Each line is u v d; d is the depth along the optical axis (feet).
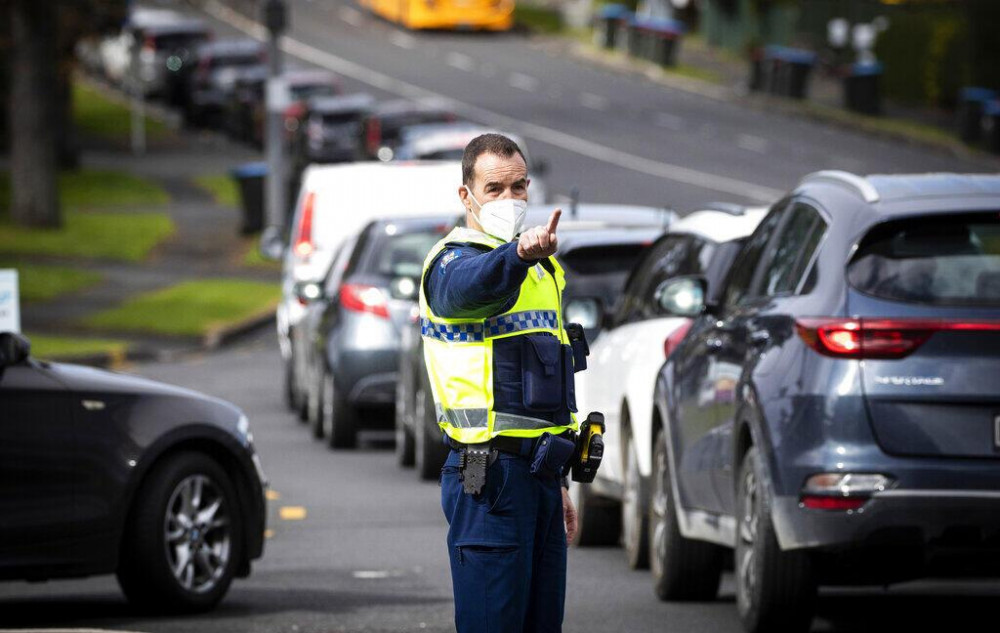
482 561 49.67
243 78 478.59
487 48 594.24
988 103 401.08
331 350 138.51
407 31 628.69
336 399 138.10
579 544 98.12
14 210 338.13
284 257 190.80
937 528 64.18
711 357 75.46
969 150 398.83
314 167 172.04
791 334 67.41
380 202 165.68
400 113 395.75
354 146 406.82
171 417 79.71
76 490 76.89
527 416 49.55
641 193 345.31
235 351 216.95
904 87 467.11
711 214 89.76
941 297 65.41
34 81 335.88
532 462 49.52
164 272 290.15
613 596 81.66
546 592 50.96
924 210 66.69
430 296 49.01
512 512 49.60
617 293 102.68
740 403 69.82
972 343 64.75
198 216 358.84
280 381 187.93
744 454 70.74
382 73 539.29
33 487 75.97
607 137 425.28
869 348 65.00
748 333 71.36
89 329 227.20
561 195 344.49
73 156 425.28
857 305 65.67
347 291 138.21
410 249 138.92
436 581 86.48
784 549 66.39
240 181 331.36
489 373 49.32
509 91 506.89
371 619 76.74
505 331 49.42
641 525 86.89
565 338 50.78
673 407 79.36
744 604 70.85
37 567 76.18
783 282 71.41
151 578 78.38
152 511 78.64
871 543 64.64
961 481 64.08
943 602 80.18
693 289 79.46
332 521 106.22
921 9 465.06
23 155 336.90
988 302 65.16
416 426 124.57
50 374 77.51
